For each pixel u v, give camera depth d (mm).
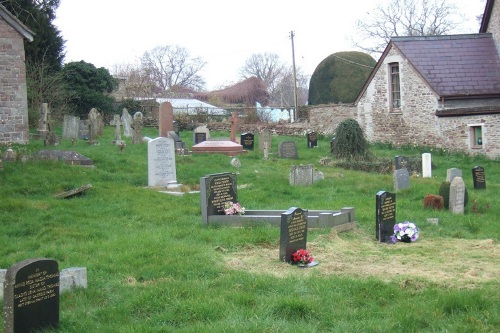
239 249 12602
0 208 15508
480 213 17844
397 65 37094
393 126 37250
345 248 12969
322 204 18062
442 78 35125
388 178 23625
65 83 45656
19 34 29953
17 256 11742
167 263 11102
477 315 8367
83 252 12102
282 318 8258
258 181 22109
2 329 7895
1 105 29609
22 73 30047
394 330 7824
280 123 48312
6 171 19531
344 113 41469
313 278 10109
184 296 9188
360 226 15328
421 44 36750
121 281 10188
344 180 22906
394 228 14000
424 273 10797
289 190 20578
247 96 77625
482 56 36219
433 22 63469
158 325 8062
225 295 9094
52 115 42375
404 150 35625
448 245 13555
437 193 19875
